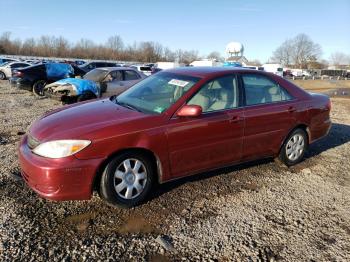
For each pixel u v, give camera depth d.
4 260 2.80
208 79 4.29
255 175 4.90
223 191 4.30
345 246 3.25
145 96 4.40
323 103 5.55
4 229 3.23
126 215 3.61
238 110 4.41
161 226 3.43
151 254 2.99
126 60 86.38
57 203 3.78
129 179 3.67
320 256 3.08
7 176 4.43
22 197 3.88
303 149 5.37
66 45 84.25
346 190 4.53
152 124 3.71
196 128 3.98
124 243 3.12
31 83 13.38
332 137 7.39
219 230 3.41
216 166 4.35
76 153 3.32
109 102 4.52
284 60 101.56
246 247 3.16
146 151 3.74
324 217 3.78
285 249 3.16
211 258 2.98
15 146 5.82
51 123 3.73
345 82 50.62
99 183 3.59
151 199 3.98
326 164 5.55
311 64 99.25
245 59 75.81
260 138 4.68
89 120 3.71
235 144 4.41
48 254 2.91
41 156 3.36
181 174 4.04
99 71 11.86
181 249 3.08
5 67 24.30
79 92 10.30
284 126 4.93
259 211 3.84
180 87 4.23
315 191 4.45
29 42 82.25
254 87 4.71
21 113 9.24
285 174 5.00
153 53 90.06
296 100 5.12
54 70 13.83
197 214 3.70
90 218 3.51
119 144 3.50
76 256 2.90
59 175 3.27
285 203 4.07
